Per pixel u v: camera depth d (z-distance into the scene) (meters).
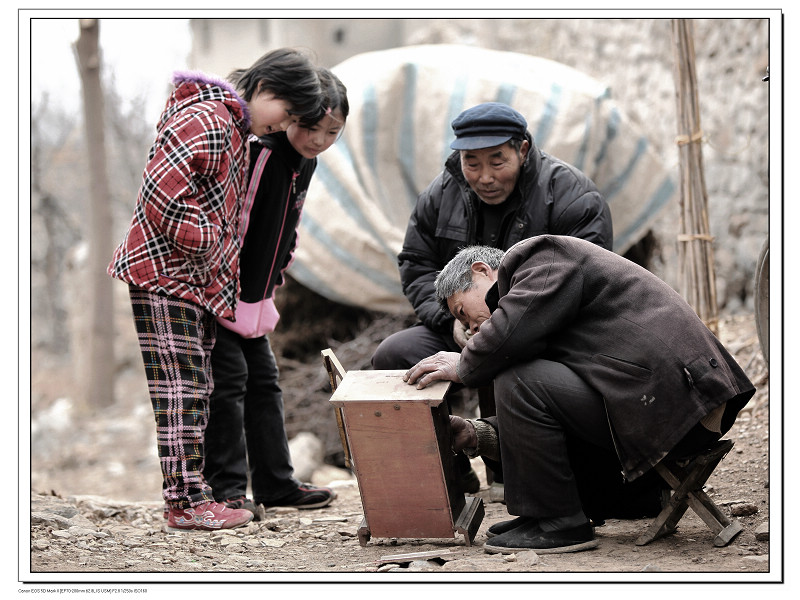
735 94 10.22
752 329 7.70
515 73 7.62
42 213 22.14
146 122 21.97
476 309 3.86
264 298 4.80
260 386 5.02
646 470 3.36
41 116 21.39
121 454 13.30
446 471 3.61
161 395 4.32
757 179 9.70
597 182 7.53
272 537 4.30
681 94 6.27
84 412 16.25
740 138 10.09
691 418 3.30
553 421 3.47
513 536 3.58
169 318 4.22
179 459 4.35
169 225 4.03
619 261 3.58
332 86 4.46
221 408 4.68
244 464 4.79
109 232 16.64
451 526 3.67
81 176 24.28
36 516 4.39
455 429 3.74
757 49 9.77
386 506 3.68
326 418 8.20
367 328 8.14
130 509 5.34
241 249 4.62
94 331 16.69
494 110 4.38
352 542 4.13
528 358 3.53
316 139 4.49
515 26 16.94
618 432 3.38
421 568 3.45
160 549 4.01
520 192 4.56
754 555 3.40
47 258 22.66
